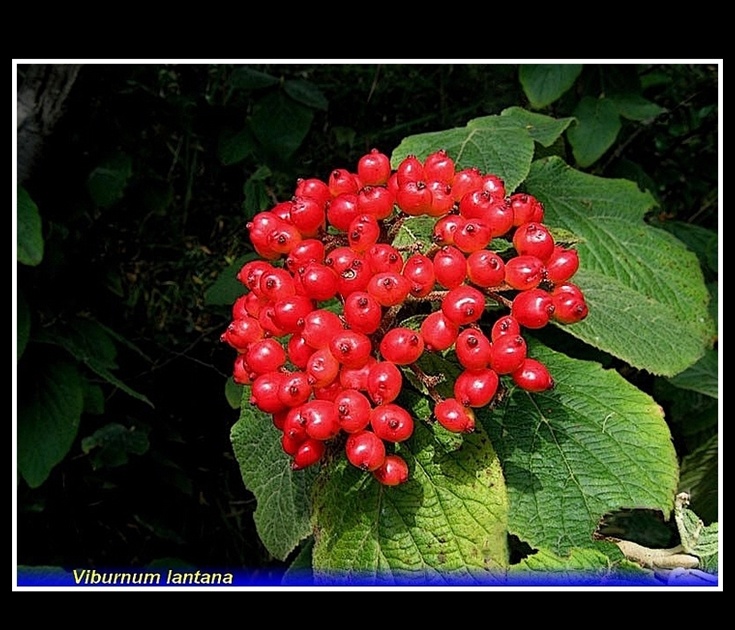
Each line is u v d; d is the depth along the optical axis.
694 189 0.57
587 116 0.45
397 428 0.29
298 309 0.30
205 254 0.58
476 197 0.31
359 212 0.31
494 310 0.37
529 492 0.33
